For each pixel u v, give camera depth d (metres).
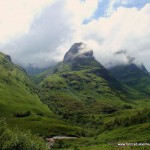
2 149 87.94
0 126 92.50
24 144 92.06
